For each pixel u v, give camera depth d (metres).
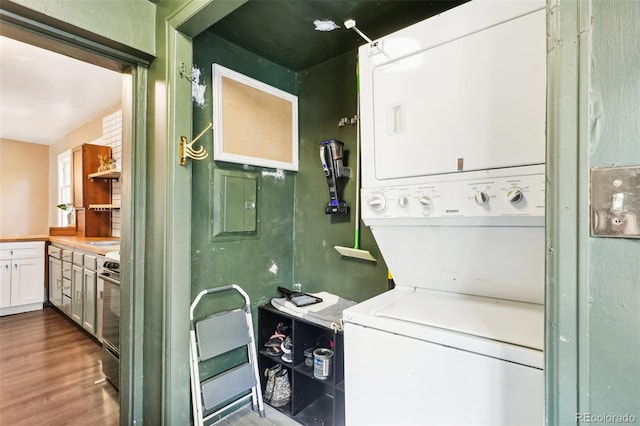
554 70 0.62
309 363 1.86
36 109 3.77
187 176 1.55
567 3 0.61
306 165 2.29
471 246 1.23
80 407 2.02
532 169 1.00
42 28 1.25
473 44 1.11
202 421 1.68
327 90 2.17
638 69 0.54
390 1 1.51
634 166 0.54
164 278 1.50
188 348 1.57
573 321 0.60
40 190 5.48
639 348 0.55
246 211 2.02
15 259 3.83
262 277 2.14
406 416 1.03
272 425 1.82
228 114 1.89
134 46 1.47
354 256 1.96
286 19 1.68
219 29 1.78
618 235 0.56
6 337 3.13
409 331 1.03
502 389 0.86
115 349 2.21
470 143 1.12
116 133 3.61
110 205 3.40
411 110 1.25
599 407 0.58
